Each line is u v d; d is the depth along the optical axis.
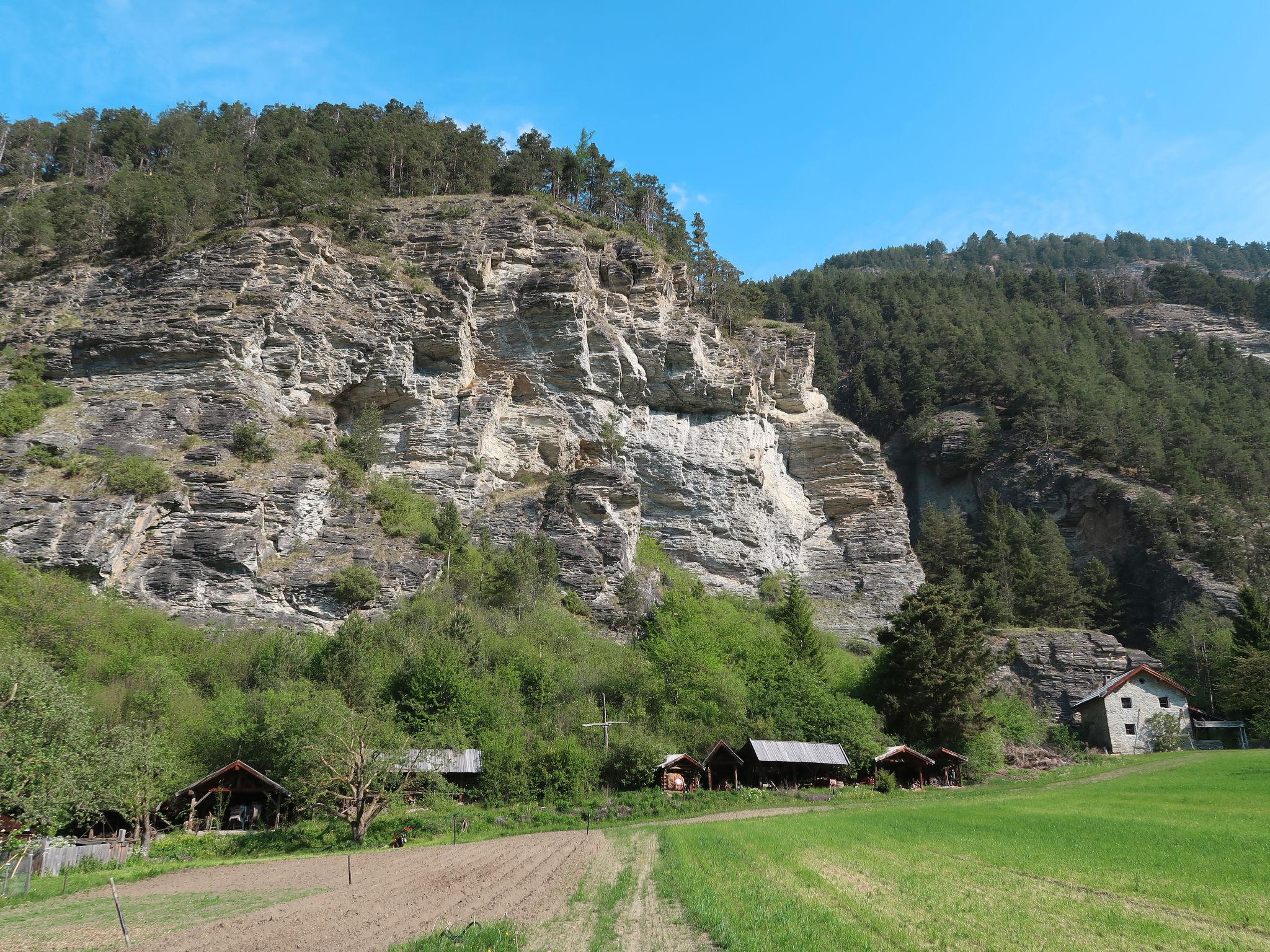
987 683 80.81
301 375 78.81
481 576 69.19
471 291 90.31
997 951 14.77
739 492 97.12
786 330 115.75
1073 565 111.19
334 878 28.62
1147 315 193.75
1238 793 40.00
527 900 21.73
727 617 75.19
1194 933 15.81
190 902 24.88
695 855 28.00
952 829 33.00
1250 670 71.81
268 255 82.12
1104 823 32.09
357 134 120.88
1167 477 111.31
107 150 126.31
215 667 52.69
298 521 66.69
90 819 37.53
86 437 65.75
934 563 109.06
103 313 79.31
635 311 99.25
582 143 131.88
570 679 57.72
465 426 83.44
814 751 53.38
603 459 90.56
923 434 132.88
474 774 47.09
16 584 52.78
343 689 50.47
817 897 20.17
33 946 19.42
